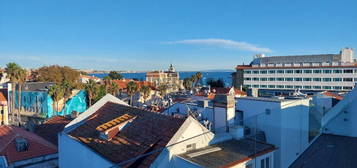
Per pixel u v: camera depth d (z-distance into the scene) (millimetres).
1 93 56781
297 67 89500
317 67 85500
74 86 68188
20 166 17031
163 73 130000
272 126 12023
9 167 16172
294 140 9609
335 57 90875
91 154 13711
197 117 16531
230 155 10547
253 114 14383
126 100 66812
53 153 18938
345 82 80625
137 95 68562
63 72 90938
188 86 99938
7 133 20500
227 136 12773
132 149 12477
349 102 5230
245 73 101875
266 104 13445
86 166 14320
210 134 12250
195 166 9719
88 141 14930
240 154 10648
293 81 90562
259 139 12320
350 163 4160
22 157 17391
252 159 10523
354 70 79000
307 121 8711
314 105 9555
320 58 93562
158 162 10531
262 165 10961
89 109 19016
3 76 80000
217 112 14578
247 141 12281
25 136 19281
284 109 11375
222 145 11953
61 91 52562
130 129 14414
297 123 9523
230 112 14078
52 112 53031
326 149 4777
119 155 12375
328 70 83625
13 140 18406
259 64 104562
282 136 11016
